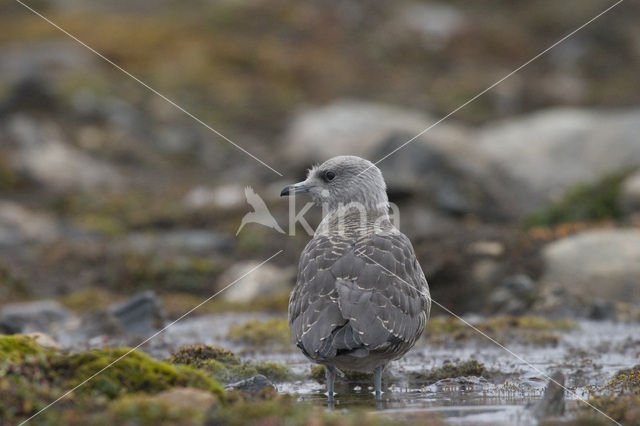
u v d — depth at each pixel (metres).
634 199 18.44
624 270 14.30
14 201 21.31
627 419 7.03
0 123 24.62
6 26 30.95
